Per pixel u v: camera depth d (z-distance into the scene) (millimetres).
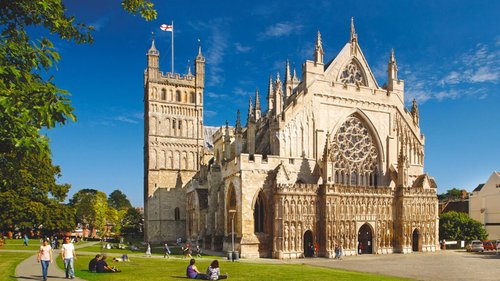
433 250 82312
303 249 70062
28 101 15164
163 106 127250
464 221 96438
